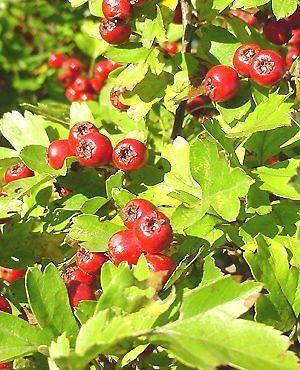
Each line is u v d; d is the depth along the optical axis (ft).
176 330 0.73
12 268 0.96
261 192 0.87
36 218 0.98
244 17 1.18
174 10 0.96
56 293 0.79
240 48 0.95
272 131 0.93
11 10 2.12
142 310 0.75
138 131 0.99
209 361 0.69
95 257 0.89
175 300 0.75
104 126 1.09
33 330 0.79
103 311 0.71
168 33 1.14
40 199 0.99
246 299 0.73
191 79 0.99
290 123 0.87
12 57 2.08
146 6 0.96
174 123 1.03
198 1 0.98
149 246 0.82
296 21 1.01
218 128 0.87
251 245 0.85
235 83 0.94
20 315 0.92
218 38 1.01
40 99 2.01
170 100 0.97
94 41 1.63
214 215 0.88
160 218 0.83
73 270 0.91
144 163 0.93
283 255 0.82
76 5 1.02
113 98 1.02
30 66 2.05
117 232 0.86
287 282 0.82
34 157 0.96
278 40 1.01
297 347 0.84
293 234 0.86
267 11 1.04
